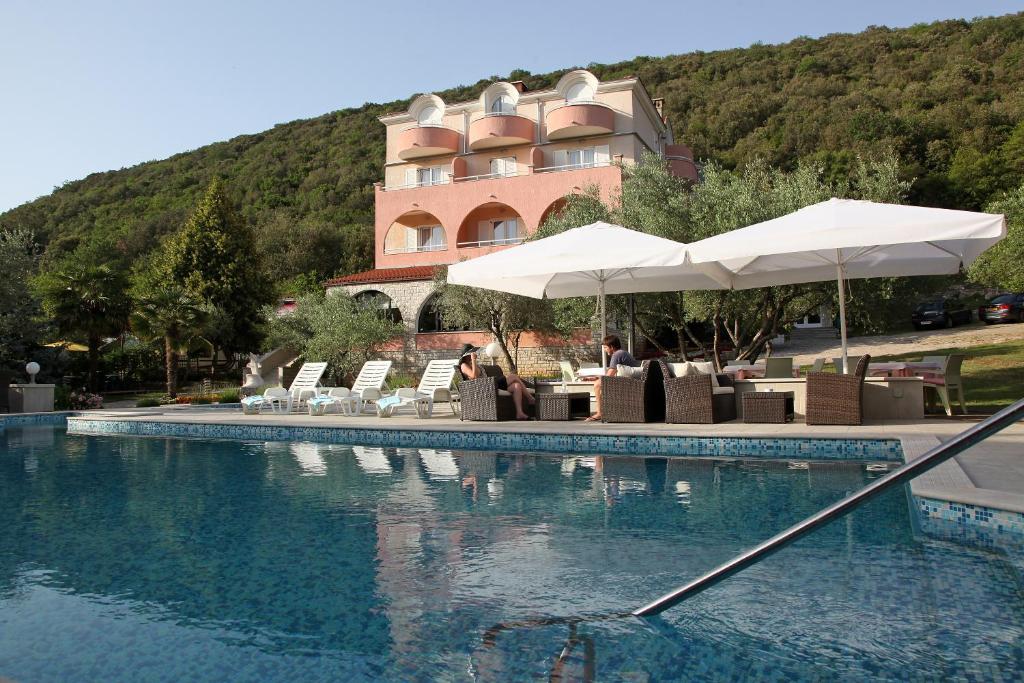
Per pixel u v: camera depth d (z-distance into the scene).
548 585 3.53
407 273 28.56
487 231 32.91
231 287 38.22
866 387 9.91
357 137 74.19
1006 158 45.00
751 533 4.44
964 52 60.91
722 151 58.41
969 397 14.10
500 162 33.81
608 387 10.50
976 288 32.38
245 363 36.50
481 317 23.12
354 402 15.27
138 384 30.69
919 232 8.20
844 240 8.51
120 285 27.30
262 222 62.69
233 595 3.46
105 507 5.70
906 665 2.55
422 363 27.67
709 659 2.64
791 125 55.56
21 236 20.94
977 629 2.86
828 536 4.30
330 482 6.81
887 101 56.19
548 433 9.01
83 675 2.58
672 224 15.85
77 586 3.63
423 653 2.75
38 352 21.25
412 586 3.56
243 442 11.02
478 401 11.52
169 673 2.59
